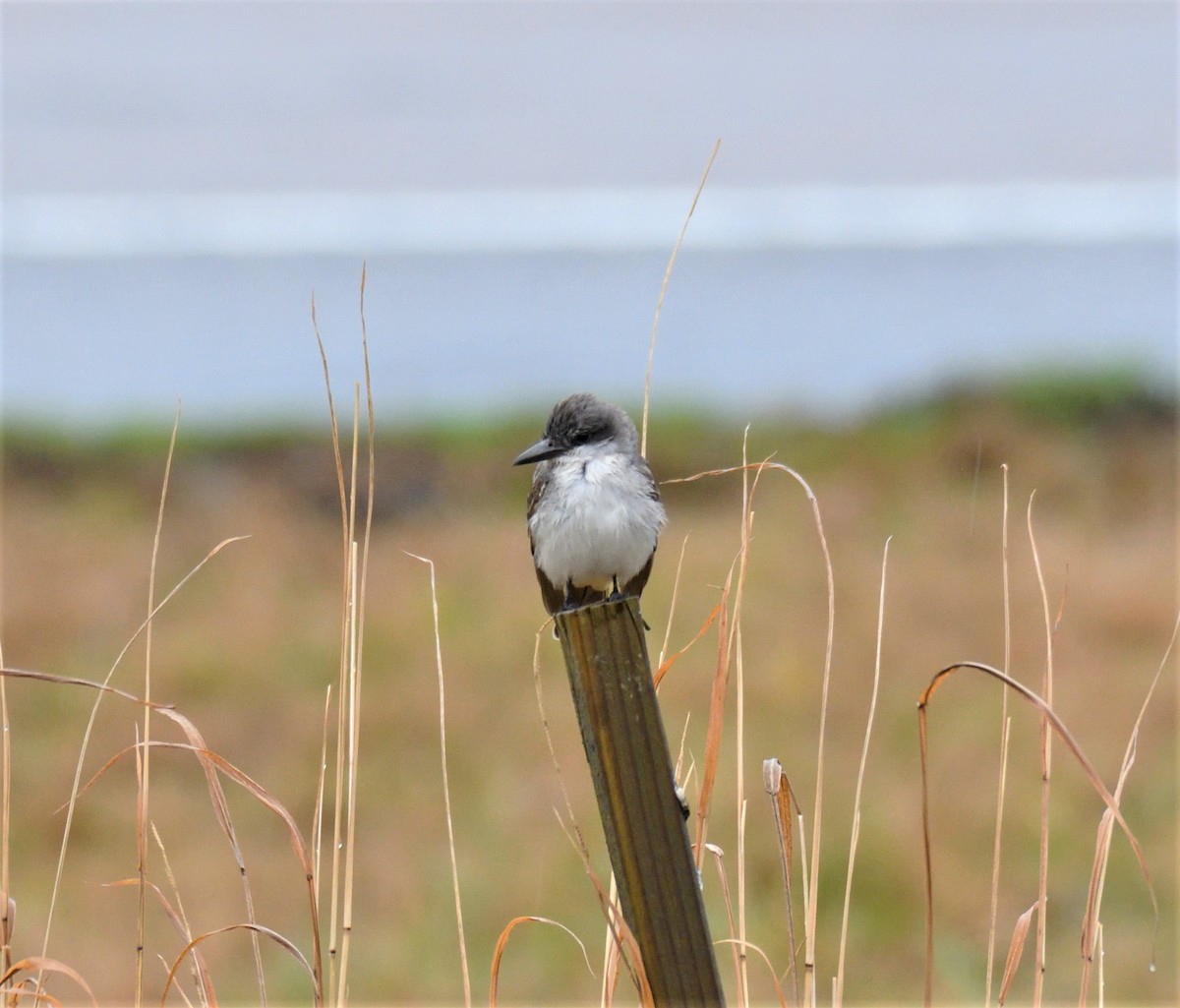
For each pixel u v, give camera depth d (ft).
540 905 33.76
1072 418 62.03
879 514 54.85
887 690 42.14
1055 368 65.46
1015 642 44.96
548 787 38.14
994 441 59.57
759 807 35.86
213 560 51.78
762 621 45.70
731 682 41.75
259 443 61.62
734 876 33.71
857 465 58.95
